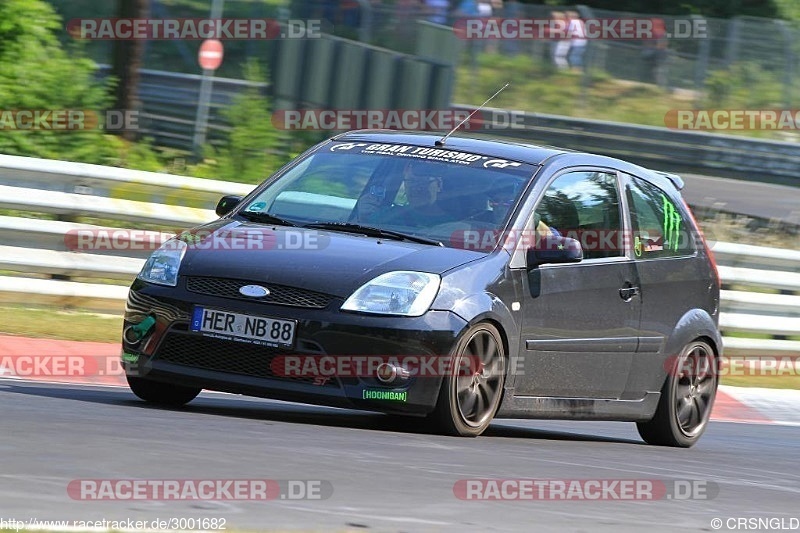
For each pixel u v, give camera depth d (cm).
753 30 6925
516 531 1375
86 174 3588
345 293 2080
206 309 2106
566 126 6719
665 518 1612
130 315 2192
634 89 6950
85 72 5238
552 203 2409
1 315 3275
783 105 6900
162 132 5809
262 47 6069
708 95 6944
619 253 2539
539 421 3144
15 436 1638
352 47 5988
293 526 1270
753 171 7031
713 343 2806
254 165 5553
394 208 2339
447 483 1647
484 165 2428
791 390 4219
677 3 9588
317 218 2338
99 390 2516
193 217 3791
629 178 2658
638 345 2564
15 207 3450
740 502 1859
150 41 6112
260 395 2081
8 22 5122
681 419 2733
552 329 2323
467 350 2138
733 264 4509
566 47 6844
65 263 3494
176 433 1820
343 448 1839
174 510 1294
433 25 6188
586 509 1603
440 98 6184
